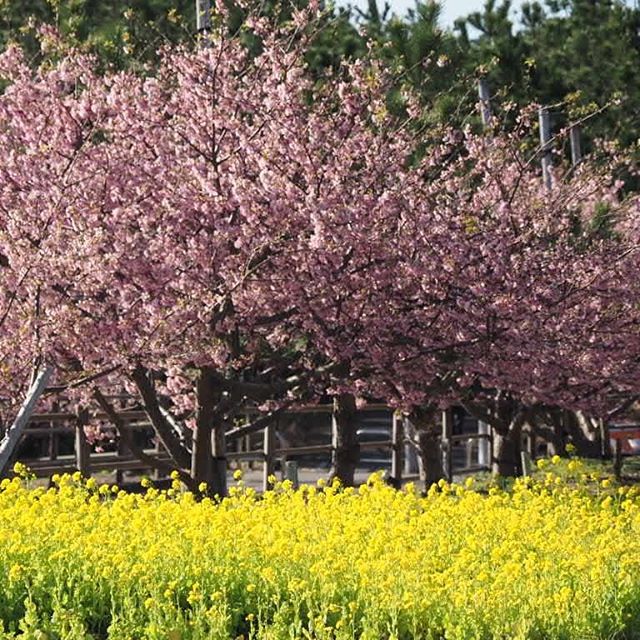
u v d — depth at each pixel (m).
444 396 17.66
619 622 9.63
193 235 15.40
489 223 17.80
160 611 8.81
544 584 10.06
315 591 9.49
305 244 15.23
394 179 17.14
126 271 14.70
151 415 16.09
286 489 14.70
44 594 9.27
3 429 13.91
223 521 11.39
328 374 16.28
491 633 9.02
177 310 14.48
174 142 15.95
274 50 16.12
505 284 16.50
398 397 17.33
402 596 9.45
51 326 14.32
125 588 9.28
